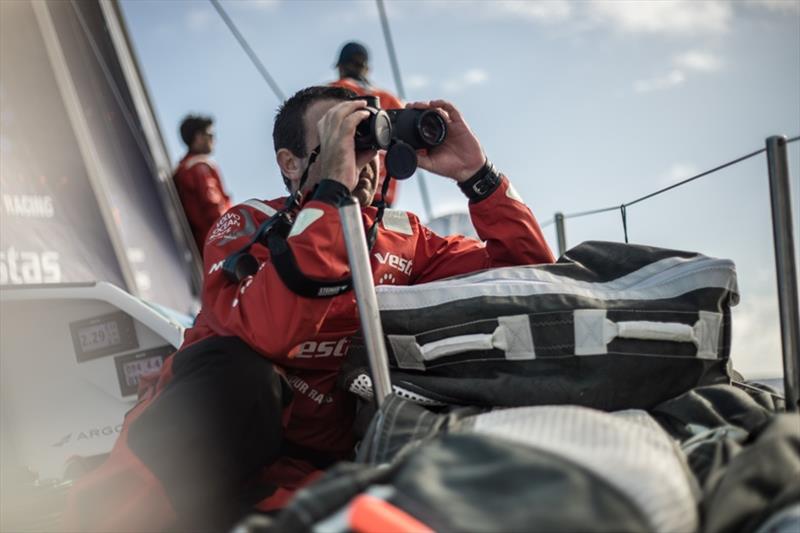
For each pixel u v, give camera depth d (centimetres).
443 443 95
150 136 519
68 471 190
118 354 220
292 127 168
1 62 339
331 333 155
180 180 545
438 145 165
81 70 437
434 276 185
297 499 89
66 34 421
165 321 214
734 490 97
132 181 478
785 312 139
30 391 220
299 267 137
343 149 144
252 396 137
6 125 333
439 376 150
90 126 435
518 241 182
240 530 91
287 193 176
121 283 381
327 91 168
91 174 376
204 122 544
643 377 142
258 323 138
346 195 141
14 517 166
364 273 131
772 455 101
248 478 138
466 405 148
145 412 135
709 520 95
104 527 130
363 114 146
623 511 85
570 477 86
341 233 140
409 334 150
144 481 130
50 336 220
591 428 98
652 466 91
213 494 133
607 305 145
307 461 162
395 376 151
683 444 124
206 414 133
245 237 160
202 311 161
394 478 89
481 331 146
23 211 330
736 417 128
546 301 146
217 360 138
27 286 209
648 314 144
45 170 350
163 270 494
